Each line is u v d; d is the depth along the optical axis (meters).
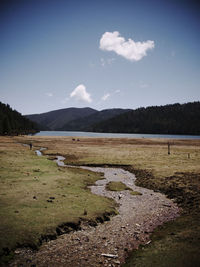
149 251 10.86
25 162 39.12
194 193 22.33
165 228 14.31
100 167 43.34
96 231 13.98
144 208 19.20
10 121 157.12
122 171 39.50
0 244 10.77
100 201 20.08
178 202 20.88
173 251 10.45
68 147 81.56
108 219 16.23
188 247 10.67
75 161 48.50
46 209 16.11
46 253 10.87
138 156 55.78
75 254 10.86
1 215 14.19
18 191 20.34
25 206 16.30
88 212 16.66
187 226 14.03
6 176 26.64
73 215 15.59
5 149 59.16
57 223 13.95
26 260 10.07
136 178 33.53
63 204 17.75
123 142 114.19
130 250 11.41
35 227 13.03
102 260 10.30
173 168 37.41
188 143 109.31
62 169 36.62
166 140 132.88
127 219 16.39
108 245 11.96
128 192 25.09
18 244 11.16
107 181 30.97
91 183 28.91
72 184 25.88
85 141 117.69
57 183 25.16
